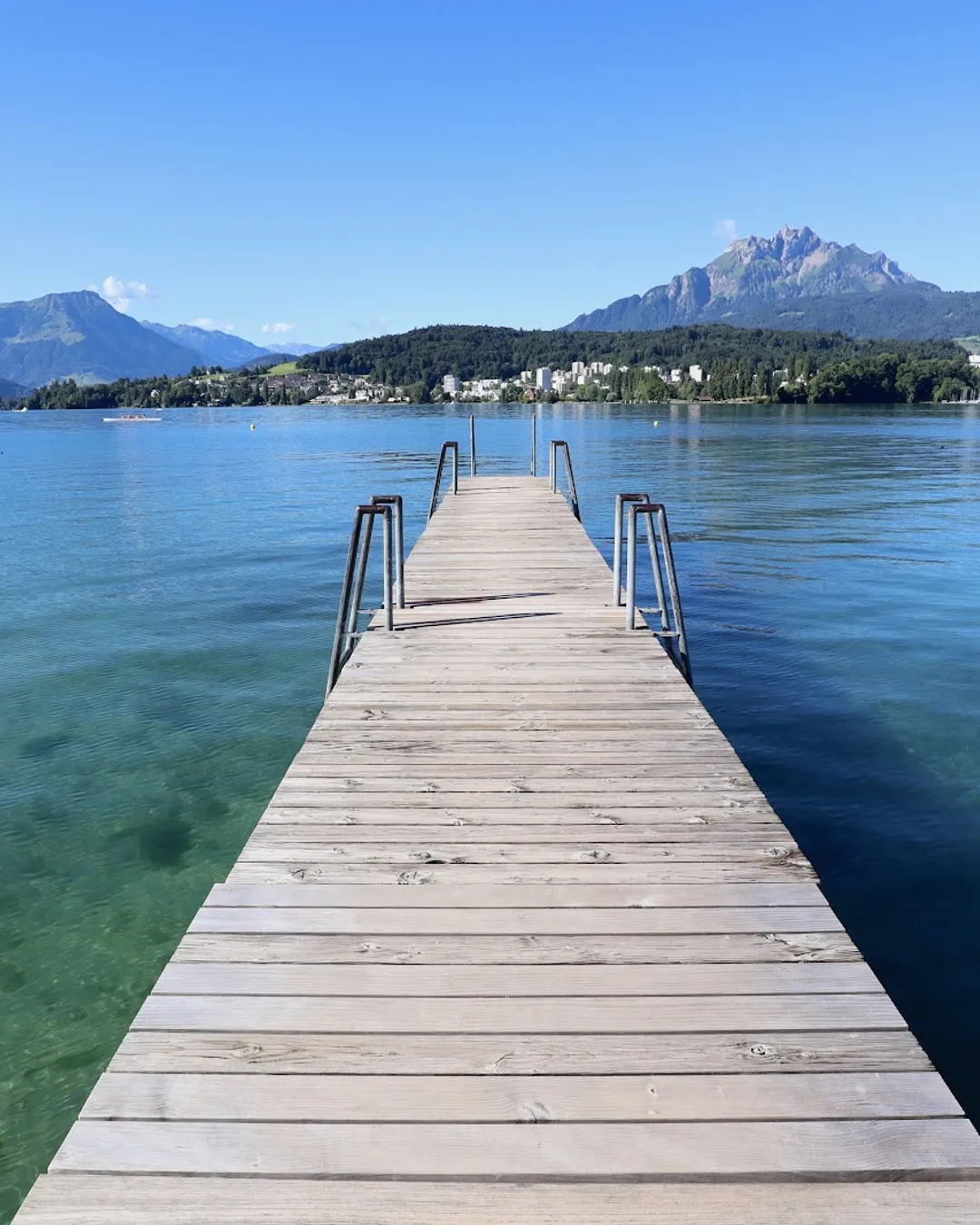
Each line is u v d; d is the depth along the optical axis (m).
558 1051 2.40
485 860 3.41
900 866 4.96
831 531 17.80
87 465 37.06
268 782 6.13
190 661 9.00
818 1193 1.97
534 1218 1.91
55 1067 3.52
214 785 6.09
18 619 10.75
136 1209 1.92
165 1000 2.60
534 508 13.07
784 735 6.91
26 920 4.51
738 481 27.44
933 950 4.21
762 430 56.91
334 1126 2.15
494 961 2.79
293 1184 1.99
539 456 37.59
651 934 2.93
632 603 6.66
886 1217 1.91
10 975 4.08
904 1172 2.02
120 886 4.84
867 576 13.26
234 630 10.26
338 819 3.76
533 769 4.27
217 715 7.43
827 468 31.55
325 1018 2.53
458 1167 2.03
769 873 3.31
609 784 4.10
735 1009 2.56
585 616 7.13
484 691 5.39
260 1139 2.11
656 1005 2.58
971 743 6.67
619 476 28.88
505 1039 2.44
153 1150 2.08
